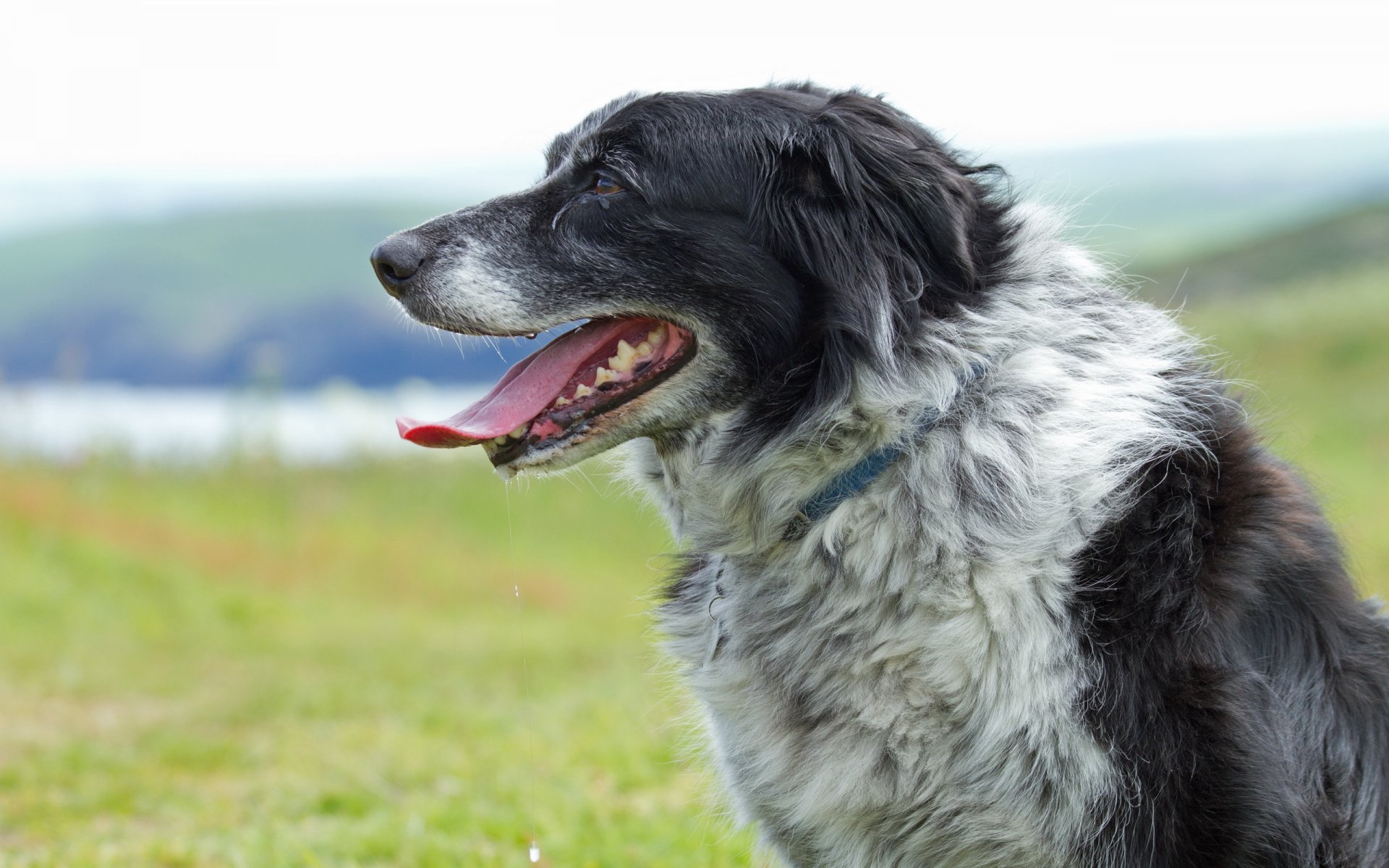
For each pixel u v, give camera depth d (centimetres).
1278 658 312
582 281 366
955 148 385
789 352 350
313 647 1117
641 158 362
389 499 1653
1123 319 352
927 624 316
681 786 598
